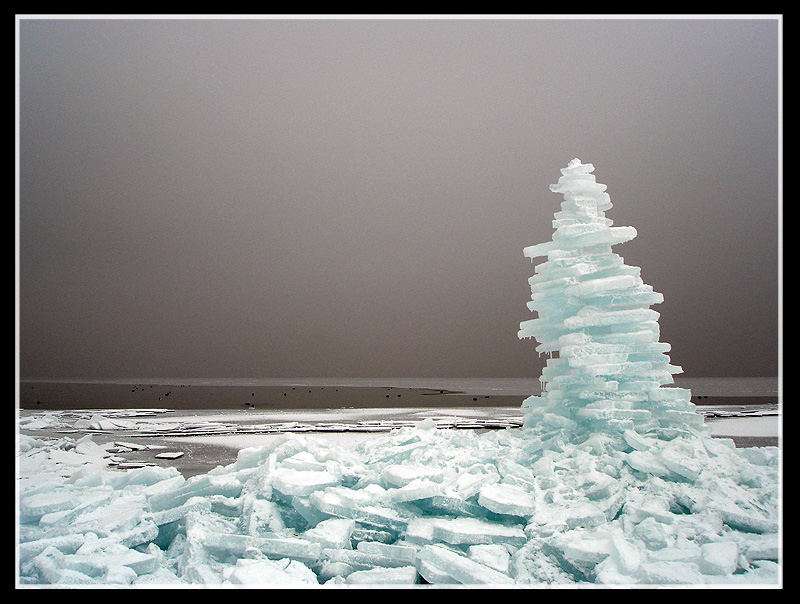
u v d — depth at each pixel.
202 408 37.16
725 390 59.59
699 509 7.15
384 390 74.75
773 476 7.88
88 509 7.45
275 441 9.38
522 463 8.77
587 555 6.20
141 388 77.25
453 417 28.50
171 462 15.02
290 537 6.85
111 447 17.55
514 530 6.88
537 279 10.20
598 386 9.02
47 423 24.44
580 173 10.30
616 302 9.60
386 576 6.00
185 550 6.59
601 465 8.12
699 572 5.94
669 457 7.81
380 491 7.43
